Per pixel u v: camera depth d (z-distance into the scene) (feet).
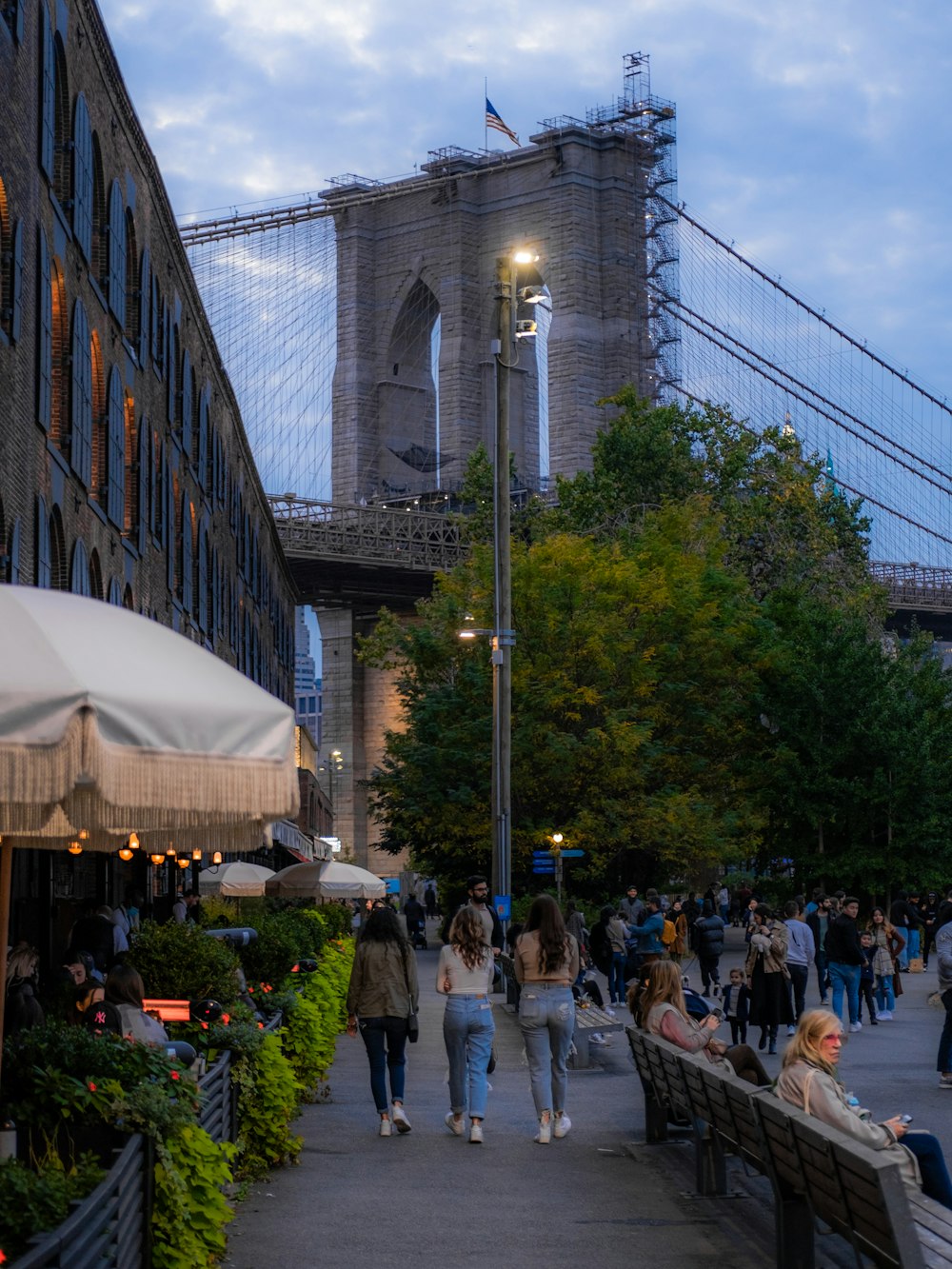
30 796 17.25
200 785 18.95
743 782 155.53
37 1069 23.94
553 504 425.69
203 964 42.93
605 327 486.79
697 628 154.10
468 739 150.51
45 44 69.62
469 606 157.99
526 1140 41.65
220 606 146.30
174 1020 36.04
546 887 158.71
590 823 142.82
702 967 84.89
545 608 150.92
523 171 505.66
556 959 41.70
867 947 76.89
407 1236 29.99
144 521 99.30
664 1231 30.53
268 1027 41.60
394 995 42.60
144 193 99.45
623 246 489.67
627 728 143.64
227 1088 34.09
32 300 67.00
